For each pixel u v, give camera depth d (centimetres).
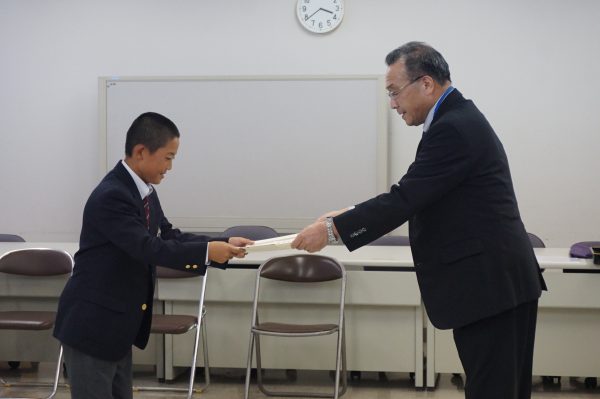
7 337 433
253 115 604
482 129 205
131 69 636
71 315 212
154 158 220
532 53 603
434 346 396
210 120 608
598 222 602
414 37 609
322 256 387
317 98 598
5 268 401
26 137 648
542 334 391
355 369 402
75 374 213
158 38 632
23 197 649
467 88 608
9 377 430
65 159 644
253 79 603
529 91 604
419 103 216
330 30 613
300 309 405
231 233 462
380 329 400
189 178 612
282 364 407
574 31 599
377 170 594
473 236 200
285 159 604
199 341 409
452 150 200
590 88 600
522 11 602
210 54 628
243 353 409
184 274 398
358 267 417
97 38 639
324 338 405
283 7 620
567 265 378
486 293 197
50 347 430
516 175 607
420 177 202
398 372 440
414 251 213
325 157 599
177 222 613
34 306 428
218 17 626
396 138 611
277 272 388
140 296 219
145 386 408
